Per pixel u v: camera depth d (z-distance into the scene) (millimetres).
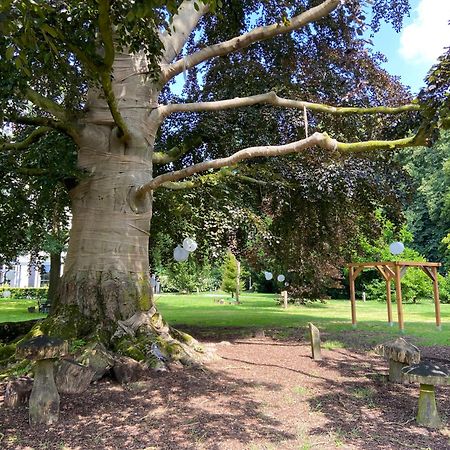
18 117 6426
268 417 4047
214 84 9719
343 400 4660
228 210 8641
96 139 6664
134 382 5016
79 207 6699
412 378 3924
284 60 9516
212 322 13773
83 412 4094
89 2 4180
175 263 12336
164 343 5977
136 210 6707
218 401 4496
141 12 3340
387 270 12797
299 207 10070
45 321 6199
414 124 5141
